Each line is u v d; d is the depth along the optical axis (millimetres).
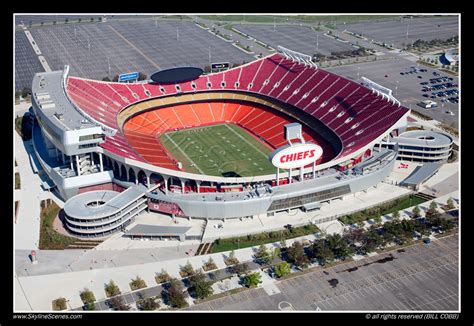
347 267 181500
